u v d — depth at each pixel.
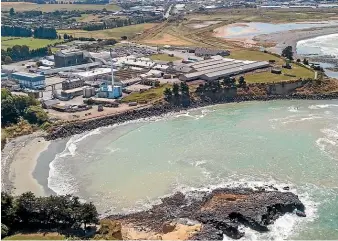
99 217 140.88
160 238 126.62
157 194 156.00
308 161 177.88
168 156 188.00
